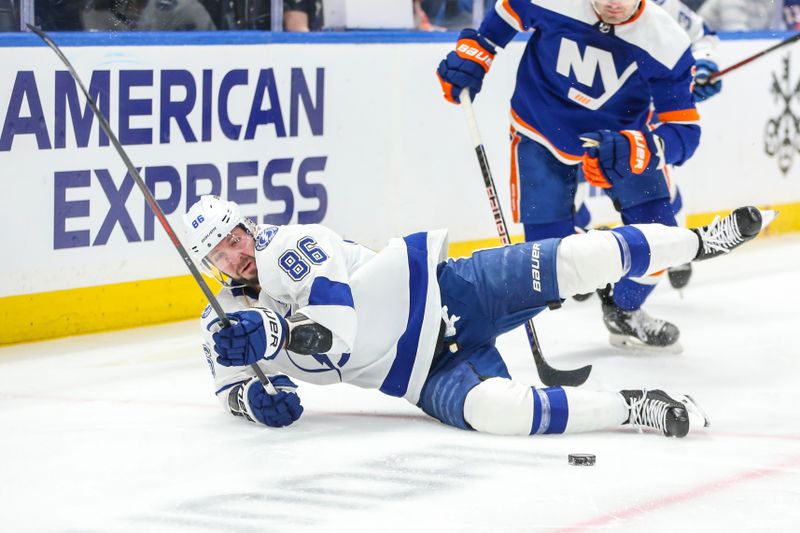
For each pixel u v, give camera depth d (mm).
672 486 12164
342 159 24031
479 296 14000
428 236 14266
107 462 13188
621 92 18219
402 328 13969
